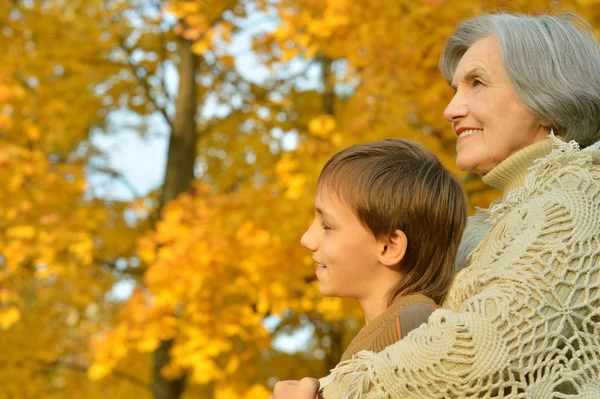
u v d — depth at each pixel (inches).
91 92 258.2
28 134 219.1
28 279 237.3
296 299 188.7
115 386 253.1
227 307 190.2
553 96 56.0
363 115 173.5
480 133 59.1
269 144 239.1
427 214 54.5
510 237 47.4
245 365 202.1
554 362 42.6
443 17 159.5
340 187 54.7
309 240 56.9
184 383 236.7
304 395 45.5
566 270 43.9
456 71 61.4
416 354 42.1
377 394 42.9
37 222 212.8
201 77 263.0
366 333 52.2
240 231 179.8
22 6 243.0
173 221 191.8
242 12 234.7
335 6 170.4
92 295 247.3
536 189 50.7
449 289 55.7
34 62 232.7
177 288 182.7
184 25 240.8
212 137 267.4
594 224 45.7
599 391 43.2
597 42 58.6
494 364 40.7
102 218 224.7
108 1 249.3
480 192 166.1
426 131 175.0
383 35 163.9
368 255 54.3
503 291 43.3
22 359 234.8
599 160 50.7
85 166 267.3
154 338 188.7
